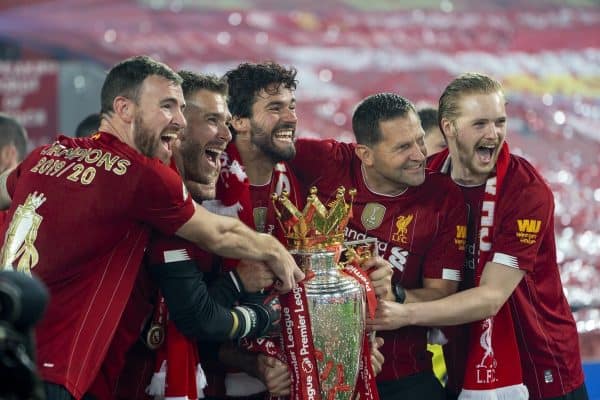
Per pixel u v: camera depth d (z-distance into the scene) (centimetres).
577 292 1086
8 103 1348
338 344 497
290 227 507
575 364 588
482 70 1888
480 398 549
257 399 550
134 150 467
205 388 547
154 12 1912
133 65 471
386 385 556
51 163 477
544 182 564
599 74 1952
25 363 285
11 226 470
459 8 2208
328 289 498
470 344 558
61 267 457
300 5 2131
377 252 532
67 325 455
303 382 496
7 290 291
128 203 457
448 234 552
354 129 548
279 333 512
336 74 1770
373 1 2216
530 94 1811
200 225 468
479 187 564
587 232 1312
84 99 1373
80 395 450
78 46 1608
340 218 504
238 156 534
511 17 2191
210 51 1756
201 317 479
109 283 462
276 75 529
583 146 1642
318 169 567
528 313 568
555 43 2061
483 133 546
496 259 549
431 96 1712
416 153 536
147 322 502
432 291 549
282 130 532
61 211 459
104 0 1919
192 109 502
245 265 505
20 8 1734
